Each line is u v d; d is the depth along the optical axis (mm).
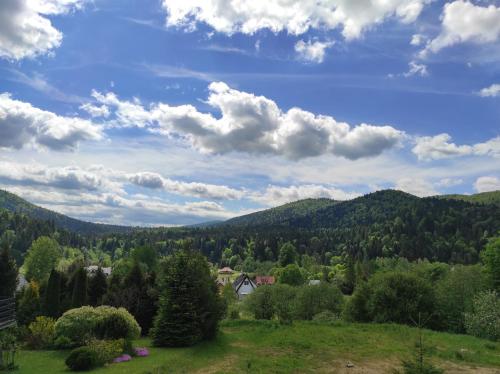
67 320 24172
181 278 25359
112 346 20781
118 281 40500
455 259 140750
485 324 29484
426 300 35375
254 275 132250
